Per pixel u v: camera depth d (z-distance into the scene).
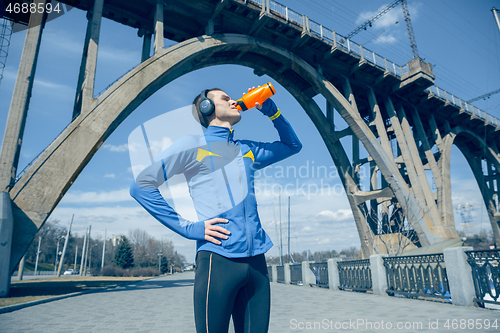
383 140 24.98
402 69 26.77
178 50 17.98
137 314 6.43
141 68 16.44
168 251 91.19
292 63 22.98
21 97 12.94
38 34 13.81
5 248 10.76
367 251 24.56
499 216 35.69
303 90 26.14
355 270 10.45
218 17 20.39
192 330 4.67
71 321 5.66
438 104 29.81
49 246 80.56
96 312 6.82
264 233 1.43
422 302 6.96
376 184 29.02
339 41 24.06
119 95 15.40
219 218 1.27
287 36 22.72
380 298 8.12
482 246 36.41
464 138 35.88
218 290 1.21
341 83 26.28
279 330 4.42
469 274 6.16
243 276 1.26
